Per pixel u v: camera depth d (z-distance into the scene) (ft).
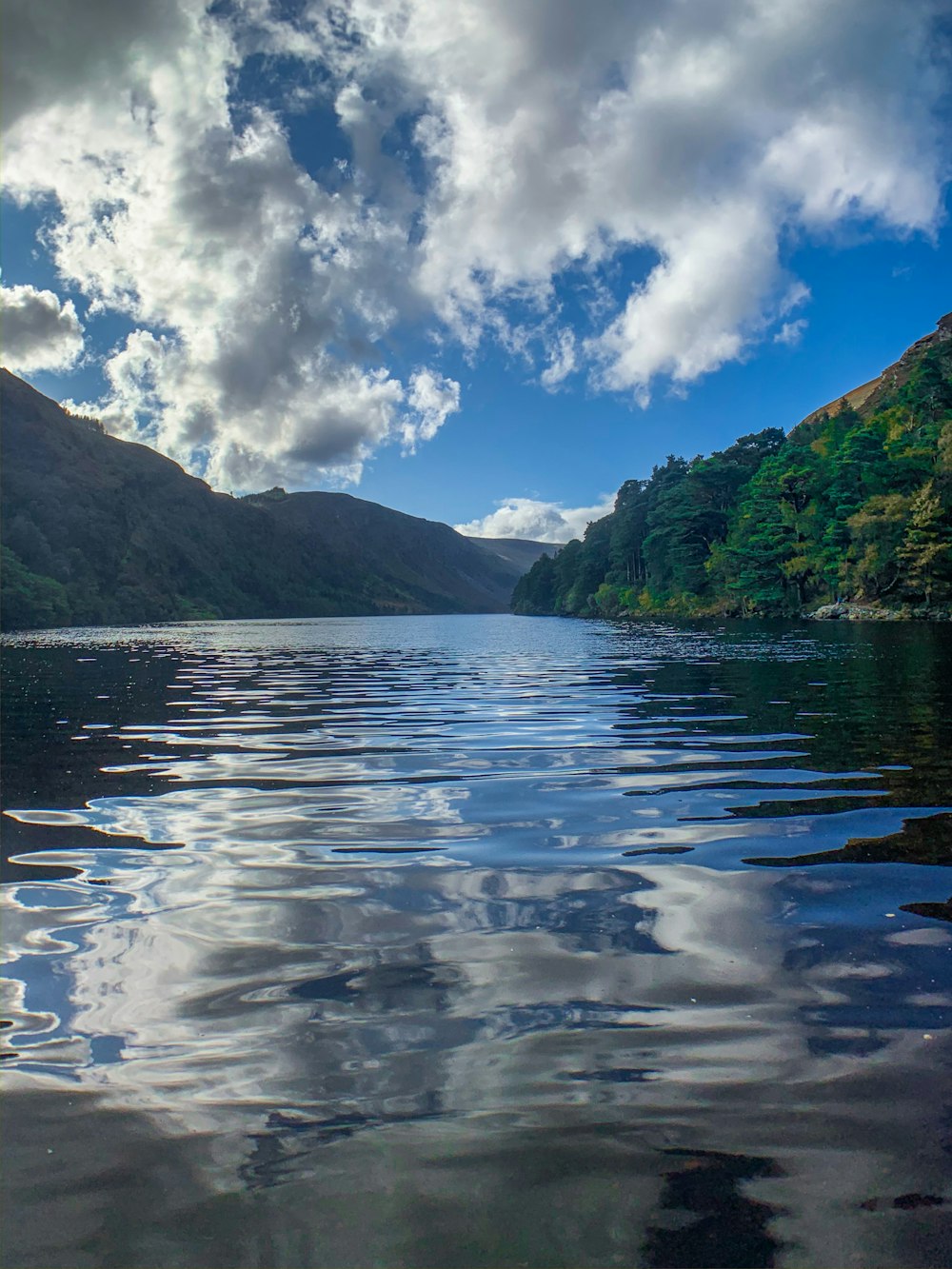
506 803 24.71
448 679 76.07
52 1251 7.20
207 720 46.91
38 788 27.68
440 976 12.82
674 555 357.41
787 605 276.21
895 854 18.74
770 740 35.09
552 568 645.10
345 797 26.02
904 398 318.04
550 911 15.61
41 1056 10.52
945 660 78.43
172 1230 7.46
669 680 66.95
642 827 21.62
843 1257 7.00
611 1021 11.26
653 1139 8.70
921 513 212.23
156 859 19.43
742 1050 10.44
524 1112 9.18
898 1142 8.56
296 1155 8.52
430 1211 7.66
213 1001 12.03
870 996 11.86
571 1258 7.01
